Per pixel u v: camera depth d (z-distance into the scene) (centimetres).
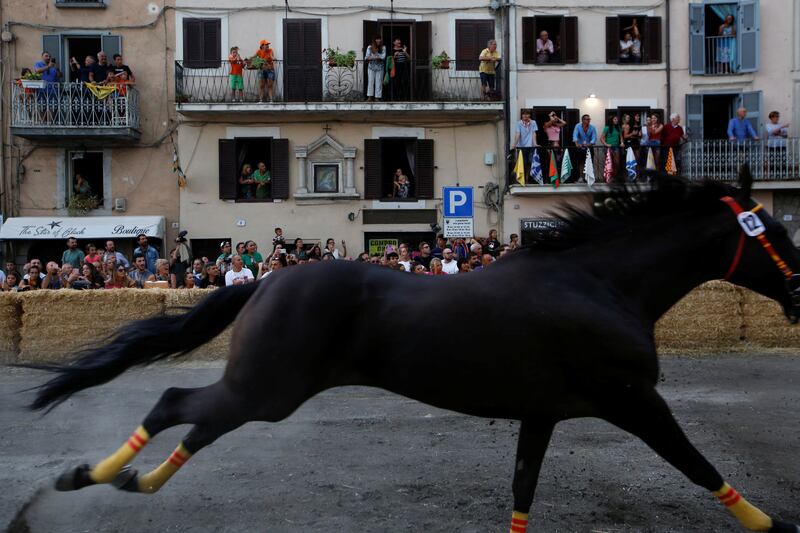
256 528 425
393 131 1983
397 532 420
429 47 1986
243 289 393
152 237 1889
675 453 369
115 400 789
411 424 676
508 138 1981
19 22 1934
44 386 376
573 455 572
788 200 1980
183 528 424
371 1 1978
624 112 2009
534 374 360
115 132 1878
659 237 399
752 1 1984
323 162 1978
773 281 403
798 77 2000
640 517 445
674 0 2008
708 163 1950
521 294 364
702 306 1142
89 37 1973
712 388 852
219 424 357
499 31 2002
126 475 369
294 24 1970
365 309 366
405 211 1980
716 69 2028
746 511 367
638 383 367
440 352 358
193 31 1956
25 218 1906
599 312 365
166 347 387
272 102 1902
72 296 1069
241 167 2006
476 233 1984
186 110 1900
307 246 1967
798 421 686
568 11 1997
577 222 398
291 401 361
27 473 526
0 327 1066
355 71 1975
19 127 1862
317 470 532
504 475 522
